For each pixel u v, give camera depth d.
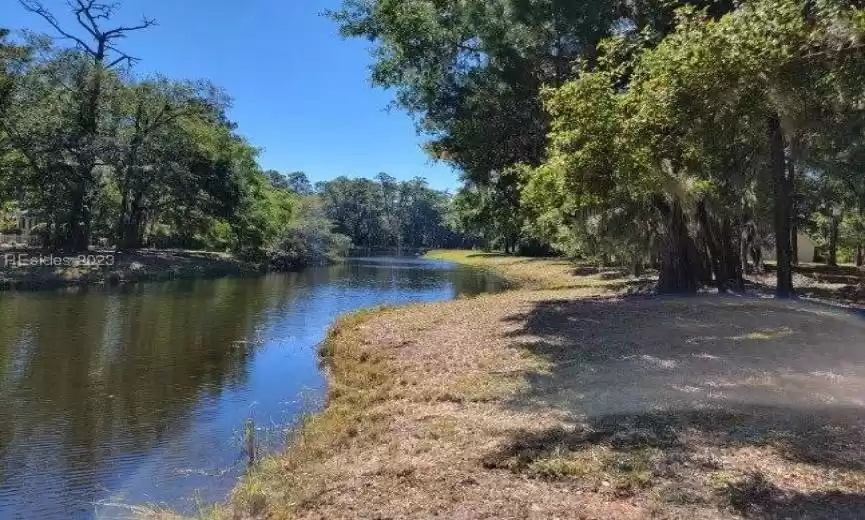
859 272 31.27
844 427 5.64
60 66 31.27
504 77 18.55
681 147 7.64
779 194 14.75
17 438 7.77
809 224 32.19
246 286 28.47
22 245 35.94
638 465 4.94
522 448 5.57
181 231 43.22
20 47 29.73
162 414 8.78
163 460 7.05
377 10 19.47
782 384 7.12
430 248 106.88
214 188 37.66
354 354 11.54
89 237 36.62
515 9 17.11
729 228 18.81
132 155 33.31
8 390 9.86
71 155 31.39
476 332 12.23
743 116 7.30
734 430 5.66
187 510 5.72
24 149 30.52
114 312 18.30
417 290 28.28
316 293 26.09
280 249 48.94
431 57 19.52
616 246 20.88
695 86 6.45
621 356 9.09
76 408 9.03
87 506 5.89
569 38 17.56
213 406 9.19
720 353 8.91
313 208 65.25
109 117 33.66
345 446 6.39
